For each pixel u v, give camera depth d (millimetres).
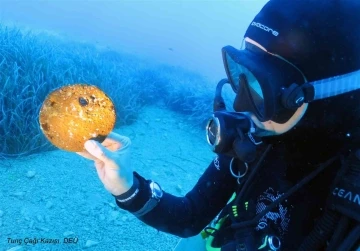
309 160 521
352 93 470
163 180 1749
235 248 547
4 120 1649
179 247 776
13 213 1194
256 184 579
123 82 2738
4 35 2375
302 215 517
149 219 628
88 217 1271
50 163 1587
